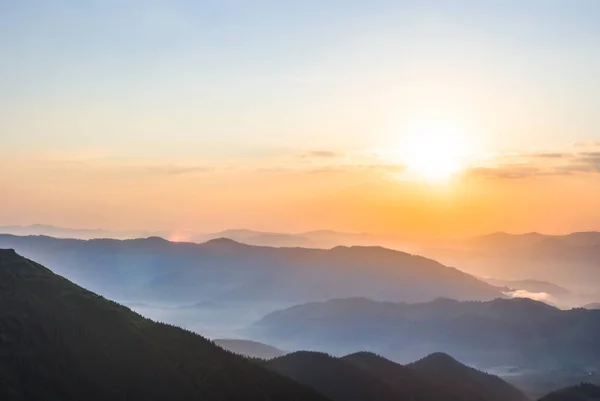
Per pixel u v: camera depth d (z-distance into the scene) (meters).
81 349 171.88
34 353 164.88
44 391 156.00
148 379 171.25
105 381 165.12
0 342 164.50
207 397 173.38
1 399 149.50
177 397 169.62
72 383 160.88
